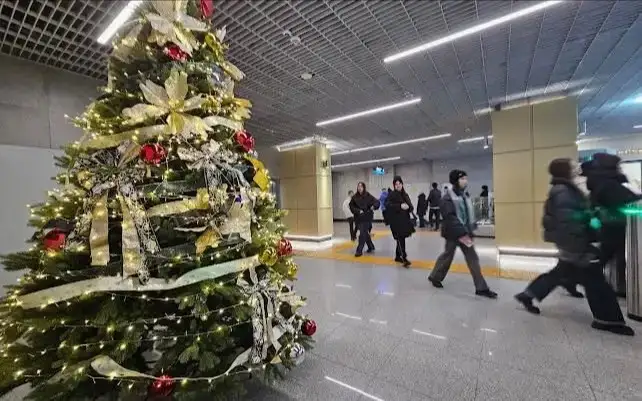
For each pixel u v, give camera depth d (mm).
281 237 1950
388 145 9875
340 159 13258
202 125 1564
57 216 1459
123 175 1433
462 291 3660
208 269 1489
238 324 1568
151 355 1762
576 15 2826
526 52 3553
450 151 12055
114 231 1507
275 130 6977
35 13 2539
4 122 3299
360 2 2594
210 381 1430
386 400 1687
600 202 2969
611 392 1700
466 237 3582
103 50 3156
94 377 1365
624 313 2820
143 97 1541
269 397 1720
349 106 5387
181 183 1478
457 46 3371
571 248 2637
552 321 2695
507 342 2330
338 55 3498
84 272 1366
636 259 2658
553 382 1811
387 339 2438
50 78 3574
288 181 8641
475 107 5664
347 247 7668
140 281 1386
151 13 1620
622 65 3957
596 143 9727
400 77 4180
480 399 1676
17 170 3346
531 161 5160
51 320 1332
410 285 3996
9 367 1407
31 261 1462
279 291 1842
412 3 2629
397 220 5156
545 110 5066
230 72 1914
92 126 1546
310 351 2244
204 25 1771
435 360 2100
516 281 4008
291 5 2600
